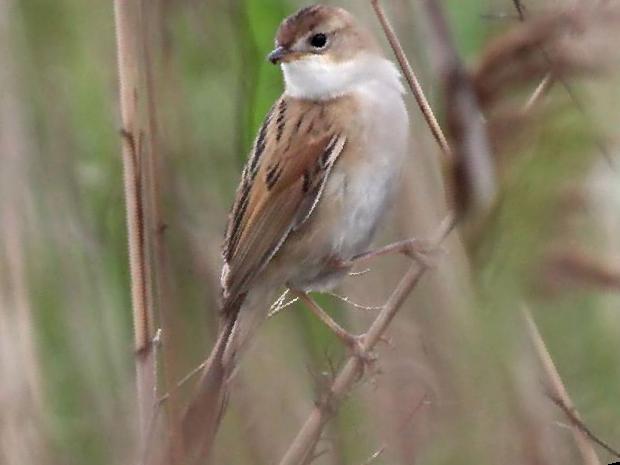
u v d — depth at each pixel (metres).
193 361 7.44
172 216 7.75
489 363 6.07
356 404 7.14
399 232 7.90
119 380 8.23
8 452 7.56
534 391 6.10
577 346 6.76
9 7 8.62
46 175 8.55
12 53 8.52
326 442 7.04
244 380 7.77
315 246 7.48
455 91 4.52
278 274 7.48
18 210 8.14
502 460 6.16
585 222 4.11
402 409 6.81
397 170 7.48
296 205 7.38
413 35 7.09
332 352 7.91
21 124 8.38
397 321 7.18
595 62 4.06
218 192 8.05
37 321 8.33
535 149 4.15
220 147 8.20
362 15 8.01
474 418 6.24
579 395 6.70
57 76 8.98
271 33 8.34
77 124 8.88
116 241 8.52
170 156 7.79
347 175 7.41
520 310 5.73
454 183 4.47
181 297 7.67
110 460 7.80
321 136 7.39
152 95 6.22
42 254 8.40
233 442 7.52
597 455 6.36
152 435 5.75
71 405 8.14
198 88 8.34
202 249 7.78
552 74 4.18
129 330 8.42
